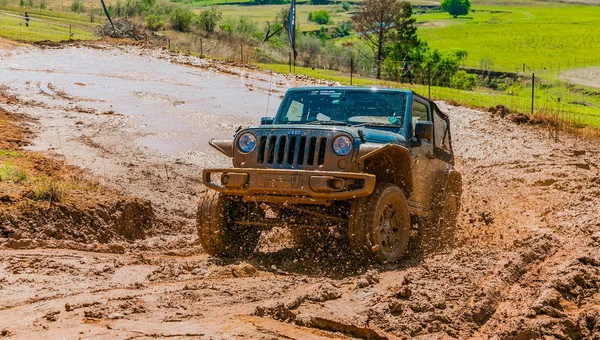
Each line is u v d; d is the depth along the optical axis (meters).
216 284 8.34
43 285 8.21
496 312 7.70
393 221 9.75
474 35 199.50
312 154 9.30
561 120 26.52
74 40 42.78
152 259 10.11
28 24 53.62
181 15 69.50
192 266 9.45
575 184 15.93
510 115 26.67
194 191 15.37
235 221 10.09
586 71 129.38
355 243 9.25
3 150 15.58
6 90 24.17
